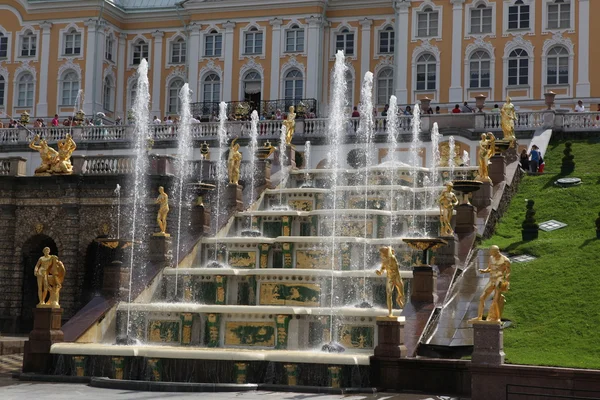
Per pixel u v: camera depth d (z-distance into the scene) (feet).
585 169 134.72
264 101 240.12
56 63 250.98
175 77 256.11
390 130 168.76
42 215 133.90
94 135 187.42
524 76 217.36
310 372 70.59
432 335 75.87
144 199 128.57
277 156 138.72
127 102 259.19
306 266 97.71
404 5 224.94
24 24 253.65
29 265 136.87
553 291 84.17
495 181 119.03
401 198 117.50
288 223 108.17
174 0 260.21
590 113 160.35
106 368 74.38
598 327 75.92
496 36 219.00
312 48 237.86
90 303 86.22
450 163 152.76
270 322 81.25
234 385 69.00
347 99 240.12
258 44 243.19
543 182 127.13
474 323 64.39
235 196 112.37
